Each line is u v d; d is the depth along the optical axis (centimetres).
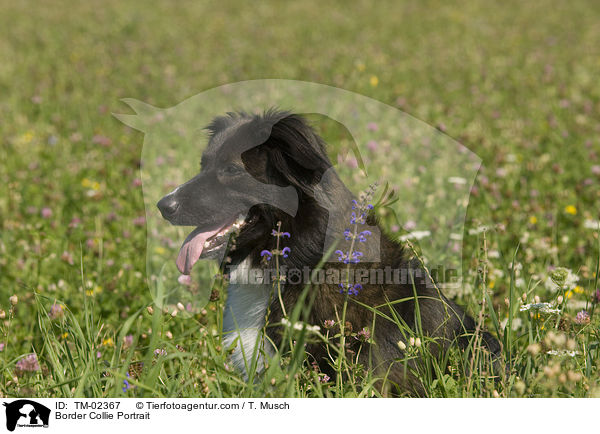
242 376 630
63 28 3362
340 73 2367
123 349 662
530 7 4019
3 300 828
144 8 4006
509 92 2081
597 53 2736
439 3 4175
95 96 2042
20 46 2936
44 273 903
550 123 1614
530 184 1225
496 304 728
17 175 1304
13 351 705
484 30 3334
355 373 559
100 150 1505
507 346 578
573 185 1222
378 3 4216
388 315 605
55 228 1033
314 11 3975
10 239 1004
